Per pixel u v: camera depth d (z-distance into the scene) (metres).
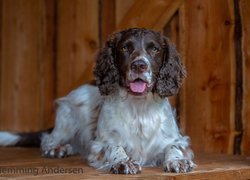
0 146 4.81
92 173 3.15
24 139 4.79
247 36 4.10
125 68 3.38
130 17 4.70
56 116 4.38
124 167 3.10
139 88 3.31
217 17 4.28
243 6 4.12
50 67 5.78
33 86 6.06
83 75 5.19
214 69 4.30
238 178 3.33
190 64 4.45
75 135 4.27
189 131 4.47
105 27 5.10
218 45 4.28
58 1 5.63
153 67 3.41
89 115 4.09
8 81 6.48
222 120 4.25
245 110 4.13
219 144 4.28
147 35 3.43
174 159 3.29
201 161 3.75
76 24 5.41
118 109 3.55
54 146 4.19
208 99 4.34
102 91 3.61
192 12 4.44
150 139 3.55
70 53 5.49
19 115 6.28
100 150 3.50
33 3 6.02
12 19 6.39
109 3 5.05
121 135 3.52
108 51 3.58
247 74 4.11
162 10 4.54
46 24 5.82
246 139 4.12
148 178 2.98
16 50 6.33
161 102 3.60
